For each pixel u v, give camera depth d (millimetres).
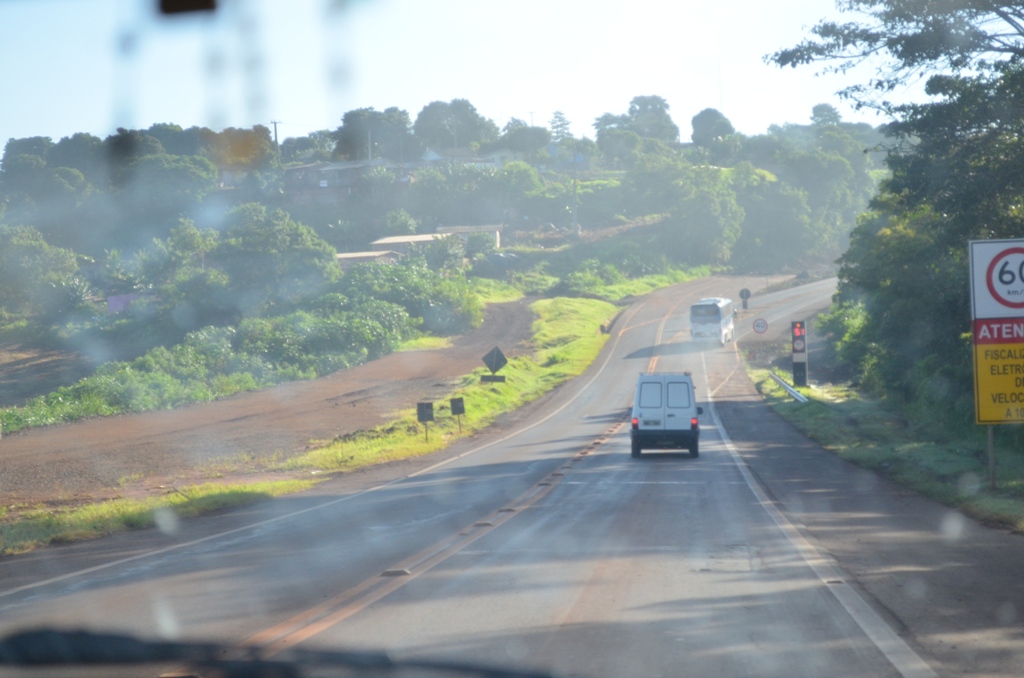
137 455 36000
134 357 81188
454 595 10148
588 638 8273
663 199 162000
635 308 113250
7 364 79312
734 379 65938
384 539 14609
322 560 12805
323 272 92938
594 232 155875
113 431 43812
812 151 183125
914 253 44938
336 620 8953
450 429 43312
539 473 25141
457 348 81750
